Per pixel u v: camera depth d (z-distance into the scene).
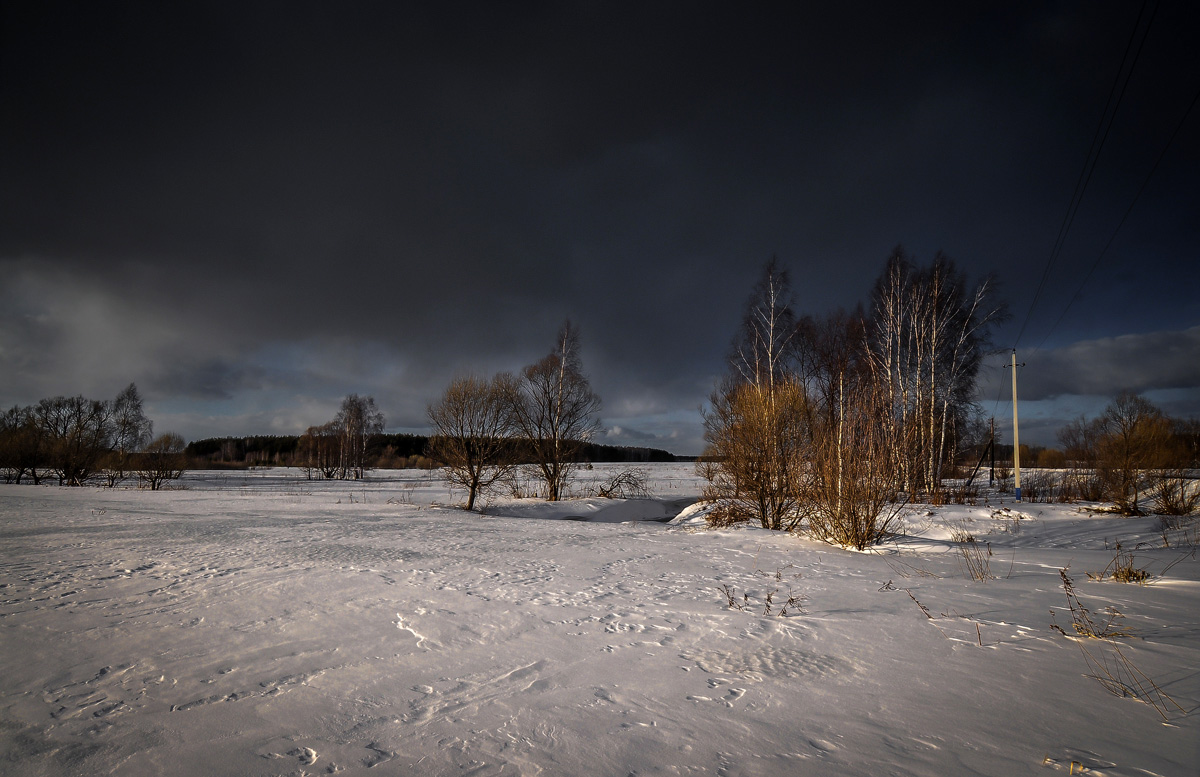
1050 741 3.14
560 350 29.70
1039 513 17.28
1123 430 18.89
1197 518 13.73
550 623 5.97
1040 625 5.42
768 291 24.94
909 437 19.45
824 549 11.82
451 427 24.47
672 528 18.02
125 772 2.99
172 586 7.88
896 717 3.53
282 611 6.50
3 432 51.09
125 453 50.84
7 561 9.93
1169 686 3.87
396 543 12.67
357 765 3.04
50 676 4.49
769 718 3.56
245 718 3.69
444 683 4.29
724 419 17.89
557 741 3.30
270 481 51.31
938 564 9.38
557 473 28.69
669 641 5.31
